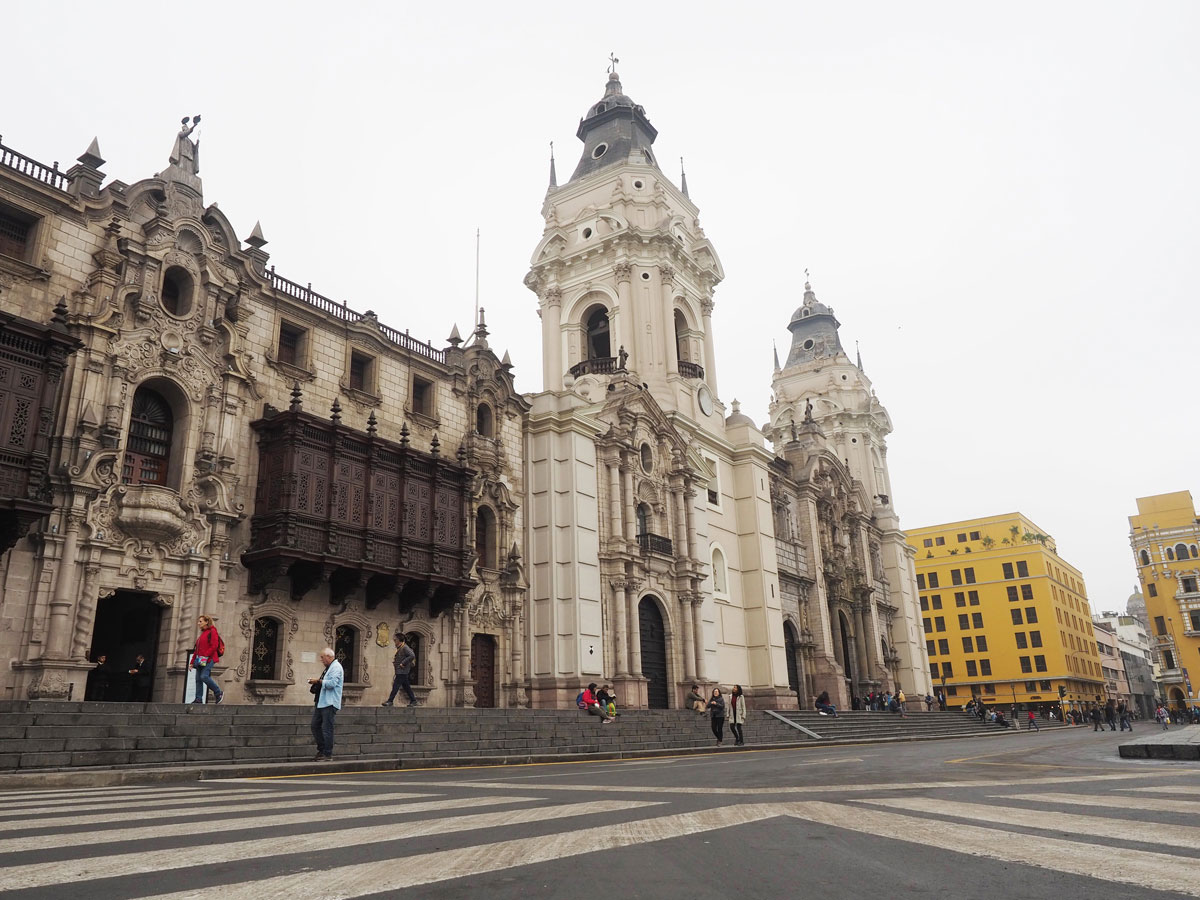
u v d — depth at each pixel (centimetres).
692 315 5331
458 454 3394
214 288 2717
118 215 2533
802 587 5725
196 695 1988
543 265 5306
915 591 7481
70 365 2330
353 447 2908
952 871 374
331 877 379
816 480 6238
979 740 3622
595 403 4247
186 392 2594
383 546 2912
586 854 443
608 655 3788
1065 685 9456
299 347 3027
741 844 473
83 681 2200
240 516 2644
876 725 4609
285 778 1281
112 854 446
